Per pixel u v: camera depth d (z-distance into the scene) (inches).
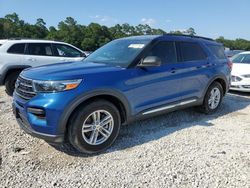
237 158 162.1
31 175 140.6
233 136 196.9
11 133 190.2
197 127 214.2
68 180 136.9
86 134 162.7
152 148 173.2
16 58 311.4
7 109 246.4
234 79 352.5
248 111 268.1
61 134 152.9
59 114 149.9
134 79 178.2
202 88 234.1
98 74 164.9
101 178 139.1
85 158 159.5
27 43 322.0
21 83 166.2
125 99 174.1
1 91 334.6
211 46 251.1
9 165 149.3
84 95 155.6
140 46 194.7
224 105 287.6
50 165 150.7
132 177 140.2
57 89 150.9
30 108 154.2
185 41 225.0
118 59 190.2
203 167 150.6
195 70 223.9
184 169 148.2
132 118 181.9
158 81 193.5
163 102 200.1
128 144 178.5
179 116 240.8
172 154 165.3
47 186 131.9
